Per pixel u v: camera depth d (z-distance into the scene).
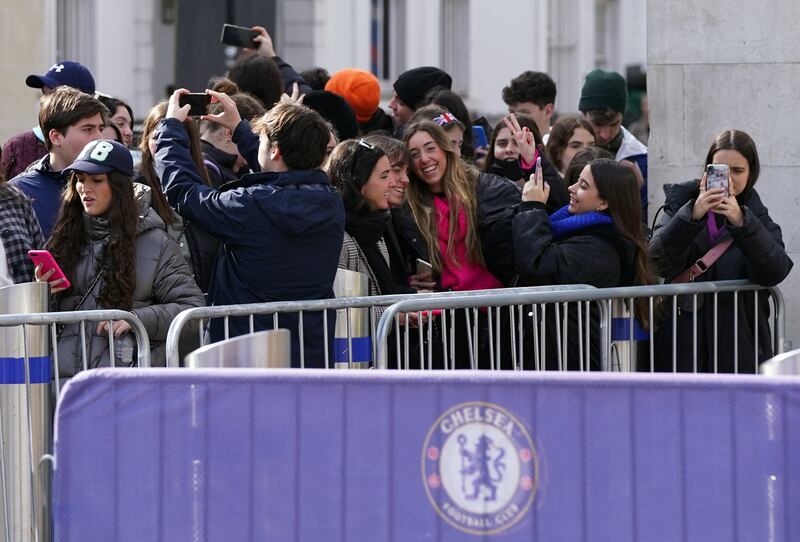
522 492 8.65
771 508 8.44
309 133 12.17
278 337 9.64
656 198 17.00
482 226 14.40
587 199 13.99
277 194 11.98
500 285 14.48
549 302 12.91
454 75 56.72
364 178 13.37
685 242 14.10
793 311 16.55
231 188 12.30
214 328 12.14
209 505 8.98
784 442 8.41
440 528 8.75
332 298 12.41
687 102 16.84
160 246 12.54
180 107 12.82
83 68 16.19
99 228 12.30
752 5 16.58
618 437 8.56
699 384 8.48
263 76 17.22
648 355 14.18
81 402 9.05
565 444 8.59
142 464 9.03
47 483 11.42
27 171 13.94
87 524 9.09
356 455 8.81
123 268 12.18
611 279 13.82
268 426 8.91
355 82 18.80
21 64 39.72
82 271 12.32
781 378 8.39
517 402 8.62
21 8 39.78
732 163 14.29
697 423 8.50
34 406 11.33
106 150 12.16
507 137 15.91
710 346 14.38
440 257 14.24
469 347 12.56
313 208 12.05
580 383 8.56
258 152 12.63
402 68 55.38
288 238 12.04
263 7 36.72
